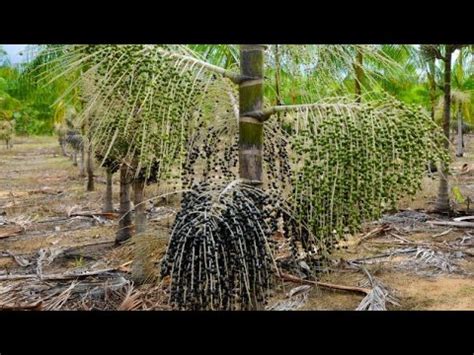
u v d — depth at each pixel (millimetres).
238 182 1886
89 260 5965
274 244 1934
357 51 2248
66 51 1993
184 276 1671
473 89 12375
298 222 1959
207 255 1634
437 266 5074
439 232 6719
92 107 2096
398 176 1860
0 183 14820
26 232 7859
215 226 1667
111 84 1929
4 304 4113
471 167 14281
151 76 1839
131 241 4039
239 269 1700
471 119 15398
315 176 1861
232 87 2266
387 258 5379
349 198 1872
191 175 2117
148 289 4031
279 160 2135
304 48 2279
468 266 5129
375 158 1830
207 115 2180
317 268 2346
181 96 1880
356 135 1831
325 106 1918
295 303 3812
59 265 5859
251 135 1993
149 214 6121
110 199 8977
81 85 2119
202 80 1978
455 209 8180
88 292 4188
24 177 16406
